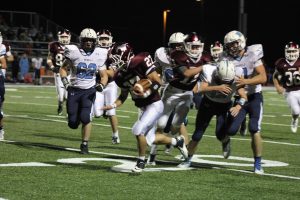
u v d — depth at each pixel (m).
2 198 8.12
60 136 15.16
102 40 13.84
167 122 11.94
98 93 14.02
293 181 9.88
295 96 17.84
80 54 12.24
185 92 11.47
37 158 11.42
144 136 9.93
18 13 49.38
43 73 44.50
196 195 8.61
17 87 40.28
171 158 12.12
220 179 9.85
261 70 10.48
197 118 10.83
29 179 9.38
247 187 9.27
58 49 20.00
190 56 10.78
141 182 9.38
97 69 12.31
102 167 10.65
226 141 11.30
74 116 12.26
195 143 10.84
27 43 47.44
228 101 10.59
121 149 13.20
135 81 9.95
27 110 22.92
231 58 10.59
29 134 15.36
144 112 9.98
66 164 10.84
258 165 10.57
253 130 10.49
